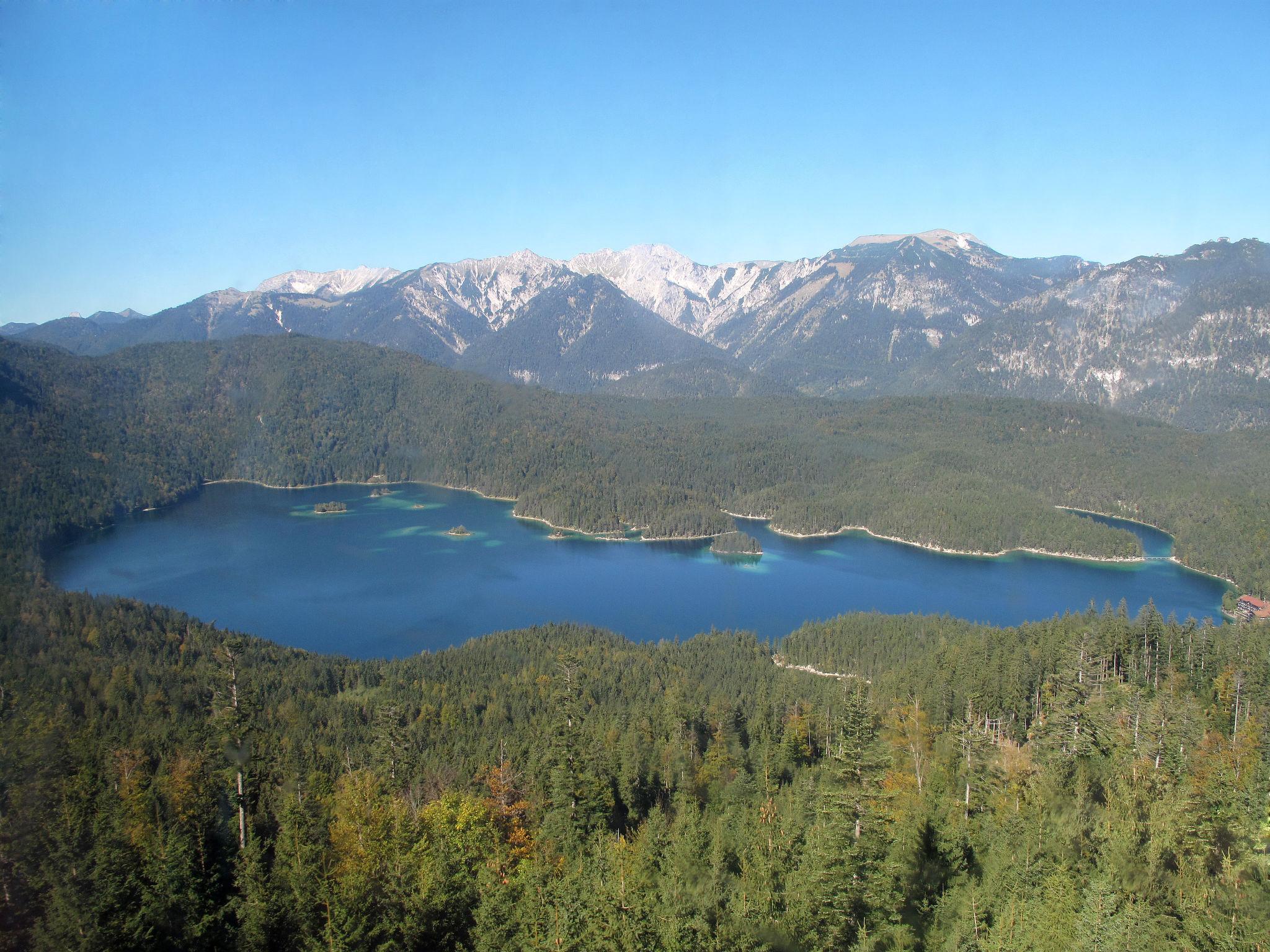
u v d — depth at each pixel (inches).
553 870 3034.0
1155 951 2544.3
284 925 2736.2
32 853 2869.1
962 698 5920.3
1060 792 3769.7
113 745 4694.9
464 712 6648.6
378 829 3405.5
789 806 3818.9
